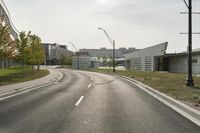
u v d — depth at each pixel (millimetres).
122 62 156250
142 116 10766
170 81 28578
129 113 11422
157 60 62094
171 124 9352
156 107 13062
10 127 8820
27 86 23719
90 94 18750
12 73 47438
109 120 9953
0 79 31781
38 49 57125
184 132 8273
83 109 12367
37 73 49375
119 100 15586
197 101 13898
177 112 11727
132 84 28109
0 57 28797
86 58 103625
